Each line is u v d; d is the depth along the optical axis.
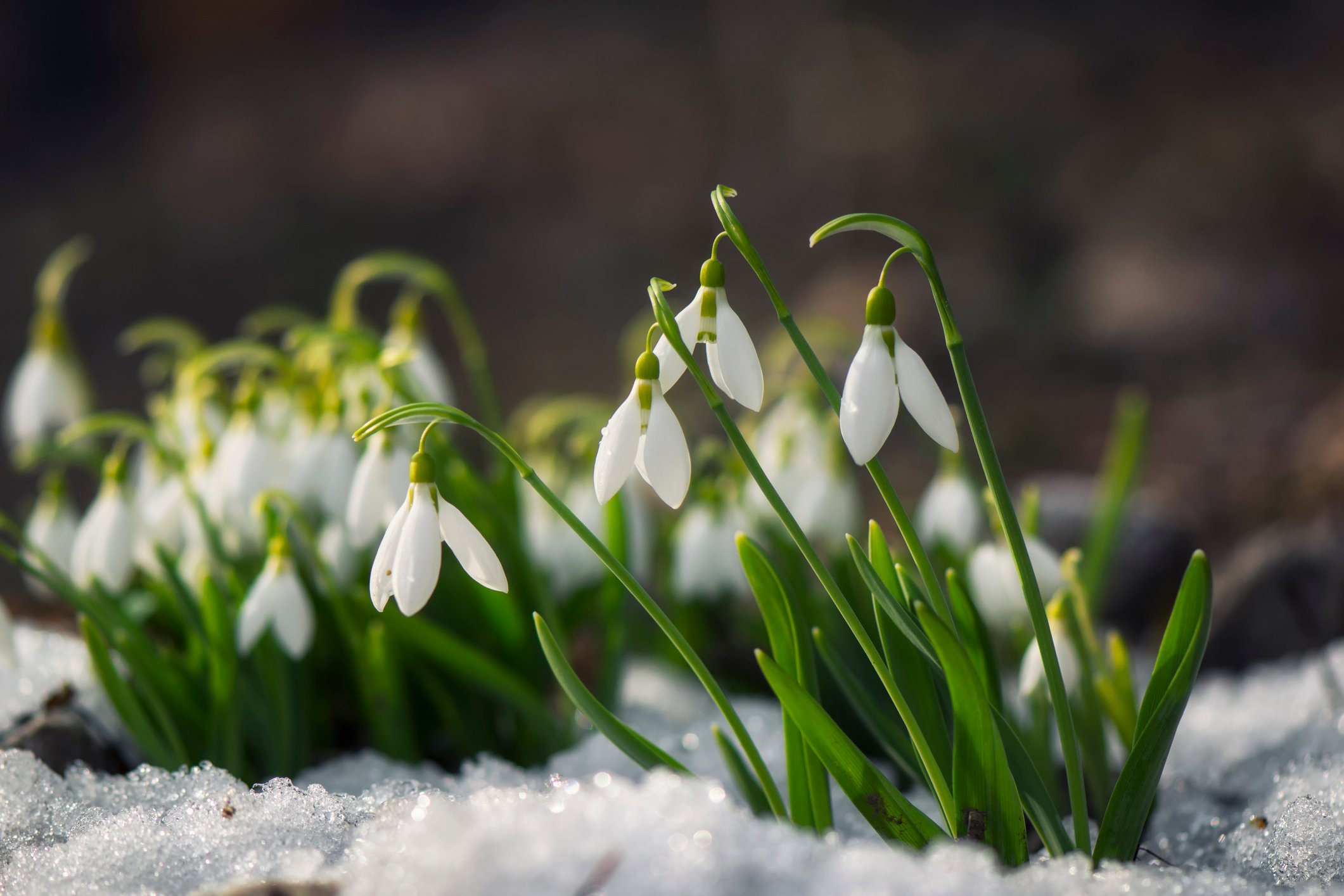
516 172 4.11
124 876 0.66
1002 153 3.54
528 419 2.44
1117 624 1.15
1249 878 0.69
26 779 0.70
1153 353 2.56
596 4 4.80
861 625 0.66
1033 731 0.75
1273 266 2.81
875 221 0.64
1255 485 1.62
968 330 2.75
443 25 4.97
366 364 0.78
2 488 2.16
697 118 4.10
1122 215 3.17
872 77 3.88
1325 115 3.20
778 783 0.75
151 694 0.74
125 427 0.77
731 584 0.83
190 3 4.90
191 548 0.81
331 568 0.77
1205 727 0.82
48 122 4.77
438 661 0.77
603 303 3.47
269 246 3.89
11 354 3.13
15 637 0.79
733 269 3.50
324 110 4.46
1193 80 3.60
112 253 3.81
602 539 0.82
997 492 0.65
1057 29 3.95
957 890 0.62
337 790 0.74
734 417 1.98
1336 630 0.95
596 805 0.63
